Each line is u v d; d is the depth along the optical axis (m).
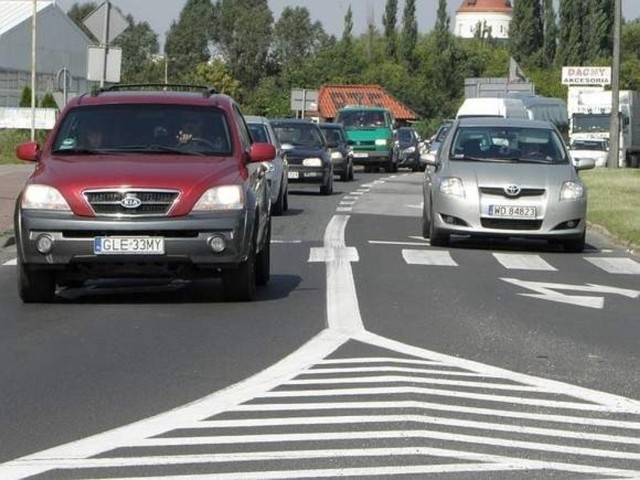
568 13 143.75
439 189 27.89
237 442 10.89
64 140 19.77
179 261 18.05
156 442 10.90
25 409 12.20
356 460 10.33
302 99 83.62
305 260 25.22
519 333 16.86
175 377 13.74
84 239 17.88
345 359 14.77
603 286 22.31
